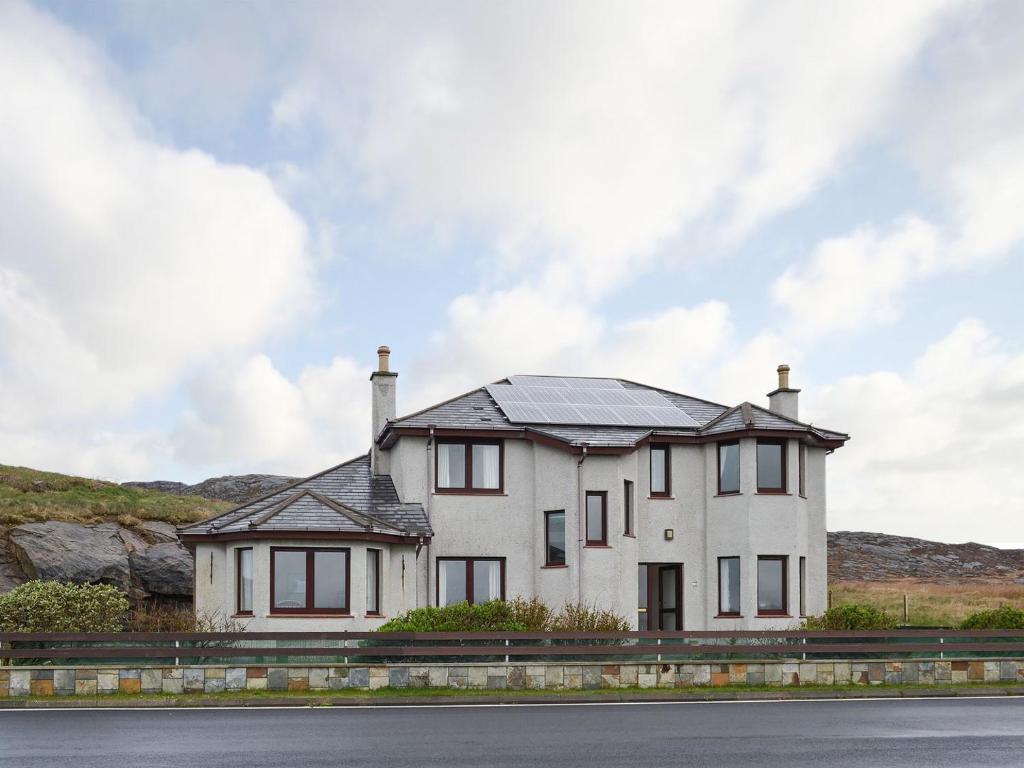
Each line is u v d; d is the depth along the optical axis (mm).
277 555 25078
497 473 28969
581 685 19109
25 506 36562
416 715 16031
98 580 31891
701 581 29375
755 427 28609
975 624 22734
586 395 32000
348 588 25188
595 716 15891
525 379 33344
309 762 11461
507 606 21688
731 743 12945
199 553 26438
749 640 20125
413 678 18719
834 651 20109
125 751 12234
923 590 60844
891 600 52719
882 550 91062
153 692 17938
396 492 29078
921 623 34250
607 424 29328
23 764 11320
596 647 19172
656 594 29328
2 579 31312
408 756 11875
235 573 25688
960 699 18812
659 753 12133
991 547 96062
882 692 19219
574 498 27562
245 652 18266
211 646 19109
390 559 26516
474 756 11883
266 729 14281
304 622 24812
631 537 28219
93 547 33062
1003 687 19938
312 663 18562
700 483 29828
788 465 29047
